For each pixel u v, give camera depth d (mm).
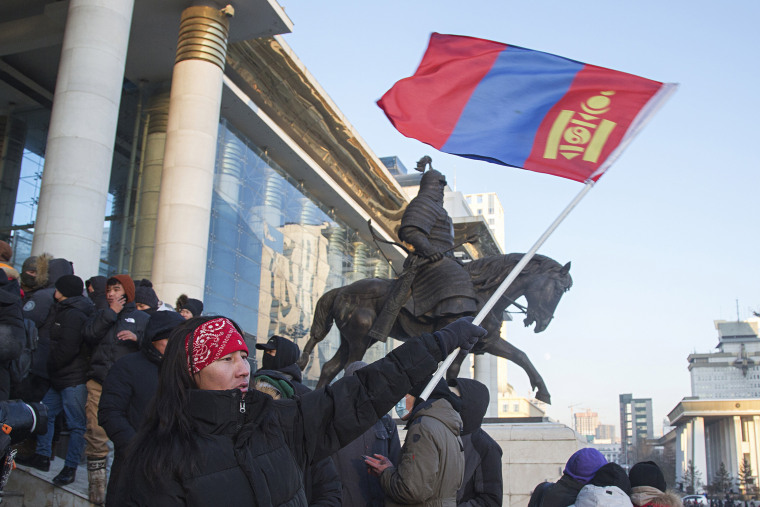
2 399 4867
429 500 3727
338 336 33375
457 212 41281
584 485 4527
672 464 157125
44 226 11414
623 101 5691
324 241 31266
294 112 25297
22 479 6531
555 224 4508
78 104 12039
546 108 5812
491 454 4617
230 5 16531
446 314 9406
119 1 12969
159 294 14758
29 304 7211
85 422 6664
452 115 5930
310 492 3576
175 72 16062
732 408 142625
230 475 2141
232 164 24000
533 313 9797
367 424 2543
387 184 32125
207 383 2311
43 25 18391
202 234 15320
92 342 6336
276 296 26781
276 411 2438
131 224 20922
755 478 121500
